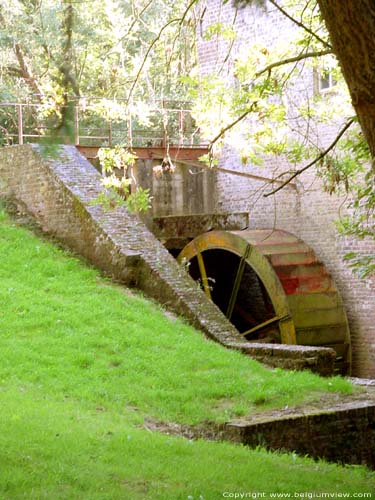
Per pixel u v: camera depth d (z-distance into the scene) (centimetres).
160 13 2398
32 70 2458
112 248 1712
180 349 1430
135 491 842
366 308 1814
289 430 1162
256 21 1997
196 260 2081
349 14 680
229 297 2177
